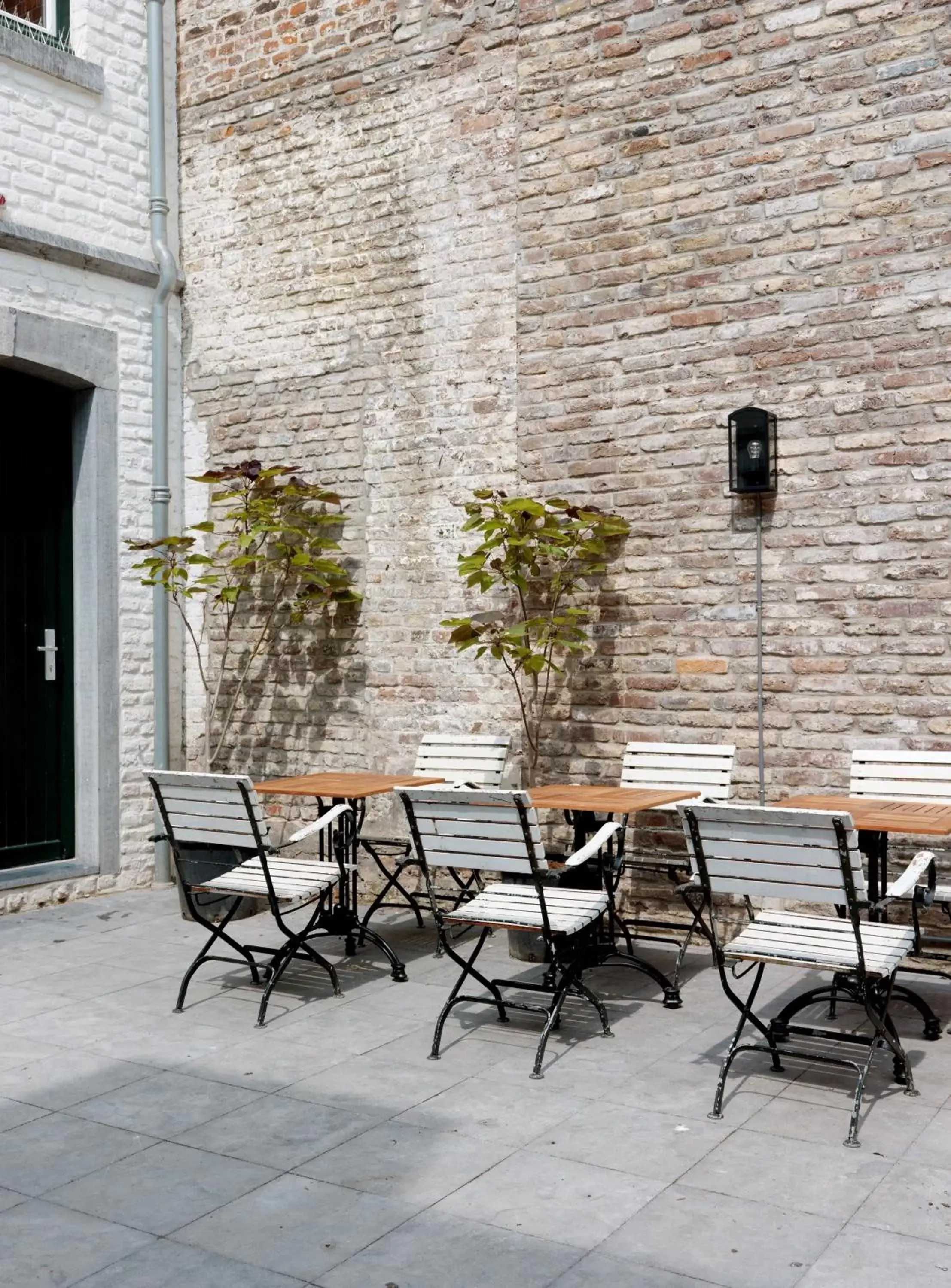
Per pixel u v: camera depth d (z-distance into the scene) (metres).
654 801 5.08
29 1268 2.82
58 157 7.21
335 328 7.29
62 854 7.51
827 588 5.73
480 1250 2.88
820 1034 3.96
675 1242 2.91
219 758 7.70
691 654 6.10
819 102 5.75
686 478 6.11
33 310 7.06
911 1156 3.40
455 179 6.83
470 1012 4.86
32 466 7.39
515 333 6.62
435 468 6.91
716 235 6.01
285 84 7.46
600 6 6.32
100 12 7.47
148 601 7.71
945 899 4.55
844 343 5.70
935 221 5.48
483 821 4.35
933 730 5.48
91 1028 4.68
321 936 5.71
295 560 6.94
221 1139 3.57
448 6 6.85
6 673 7.25
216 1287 2.72
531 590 6.55
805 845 3.73
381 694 7.09
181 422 7.87
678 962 5.26
